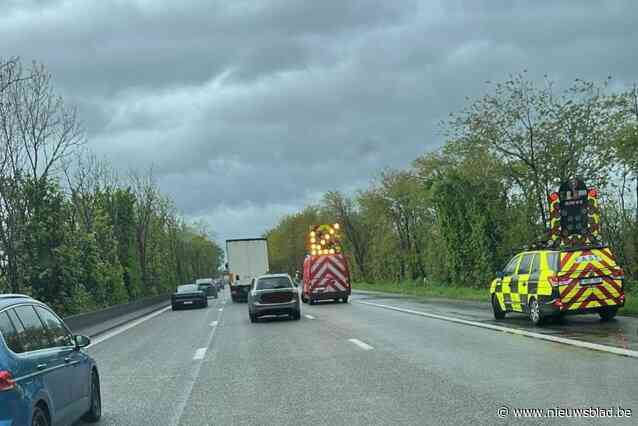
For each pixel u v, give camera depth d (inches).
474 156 1579.7
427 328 817.5
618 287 741.3
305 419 356.2
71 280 1353.3
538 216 1576.0
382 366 523.8
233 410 391.5
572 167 1493.6
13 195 1279.5
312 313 1268.5
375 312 1187.3
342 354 612.1
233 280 2138.3
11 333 290.0
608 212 1384.1
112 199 2448.3
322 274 1637.6
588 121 1466.5
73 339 371.2
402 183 3036.4
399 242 3125.0
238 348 722.8
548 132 1491.1
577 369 458.3
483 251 1759.4
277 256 5821.9
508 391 397.1
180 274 4286.4
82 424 381.4
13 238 1273.4
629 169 1285.7
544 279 754.8
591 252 747.4
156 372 574.9
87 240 1596.9
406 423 333.4
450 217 1936.5
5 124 1275.8
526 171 1553.9
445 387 421.1
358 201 3260.3
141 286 2672.2
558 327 738.8
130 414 400.8
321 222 4126.5
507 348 585.3
